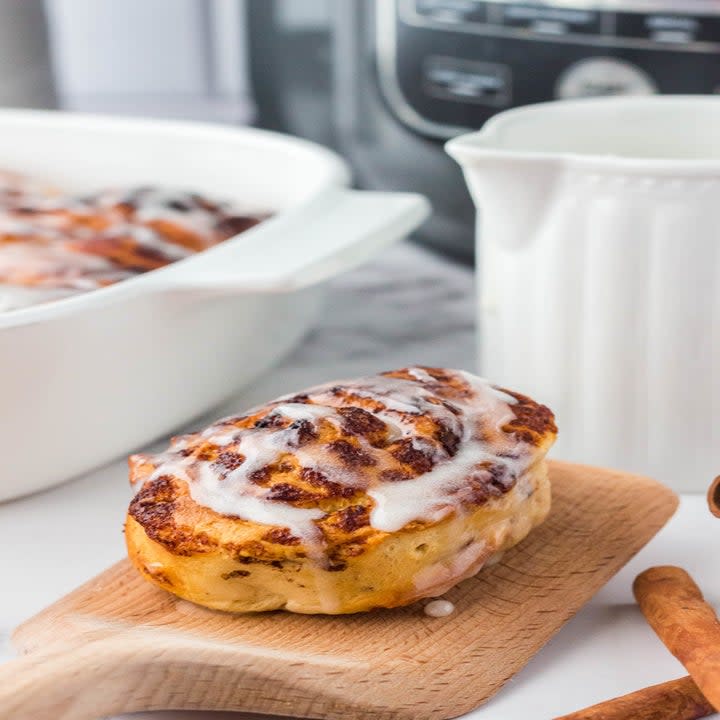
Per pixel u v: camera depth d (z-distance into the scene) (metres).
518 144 0.73
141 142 0.92
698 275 0.68
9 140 0.94
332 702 0.59
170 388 0.73
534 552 0.65
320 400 0.65
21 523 0.69
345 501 0.61
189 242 0.82
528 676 0.61
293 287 0.70
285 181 0.88
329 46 0.95
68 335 0.69
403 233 0.77
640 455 0.70
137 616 0.62
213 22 1.06
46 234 0.81
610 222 0.68
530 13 0.86
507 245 0.70
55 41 1.07
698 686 0.59
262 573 0.61
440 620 0.62
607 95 0.86
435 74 0.90
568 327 0.70
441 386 0.66
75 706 0.57
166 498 0.62
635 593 0.64
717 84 0.84
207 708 0.59
